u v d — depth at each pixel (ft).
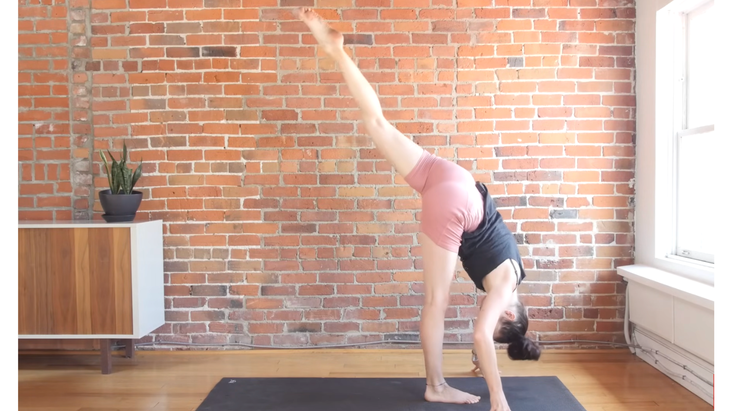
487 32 11.34
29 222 10.62
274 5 11.35
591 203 11.43
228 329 11.55
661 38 10.48
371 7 11.31
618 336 11.41
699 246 10.15
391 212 11.44
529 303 11.45
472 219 8.27
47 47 11.45
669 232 10.64
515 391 8.95
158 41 11.41
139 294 10.05
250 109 11.44
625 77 11.35
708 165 9.81
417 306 11.45
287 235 11.49
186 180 11.51
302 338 11.52
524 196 11.41
